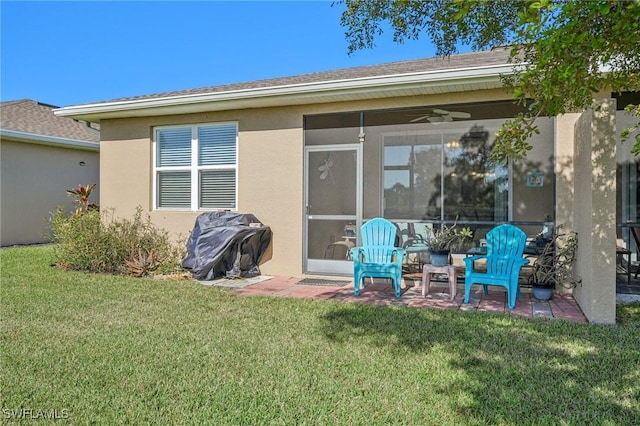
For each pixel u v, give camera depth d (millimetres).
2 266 8250
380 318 4715
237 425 2518
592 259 4547
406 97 6789
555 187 6090
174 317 4770
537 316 4855
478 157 6770
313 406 2732
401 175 7168
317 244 7488
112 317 4750
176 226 8359
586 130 4836
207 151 8258
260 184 7754
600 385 2994
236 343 3898
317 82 6562
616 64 3764
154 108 7922
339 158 7406
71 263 7988
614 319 4500
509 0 3609
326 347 3797
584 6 2551
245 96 7051
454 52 4629
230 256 7363
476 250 6477
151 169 8656
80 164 13922
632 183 7055
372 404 2754
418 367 3334
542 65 2947
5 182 11766
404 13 4332
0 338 4004
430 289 6492
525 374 3176
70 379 3123
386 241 6219
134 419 2578
